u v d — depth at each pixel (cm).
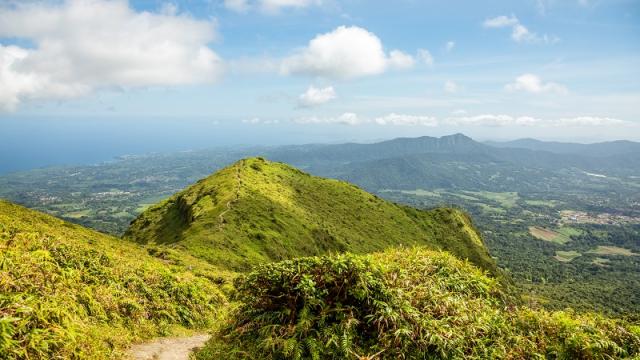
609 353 739
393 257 1014
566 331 784
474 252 14300
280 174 13638
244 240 7550
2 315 795
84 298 1315
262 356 774
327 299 809
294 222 9625
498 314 869
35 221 3638
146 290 1764
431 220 15188
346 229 11519
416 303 821
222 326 947
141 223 10812
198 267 3956
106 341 1155
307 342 744
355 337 761
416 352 744
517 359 754
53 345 857
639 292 17862
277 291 841
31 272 1141
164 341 1458
